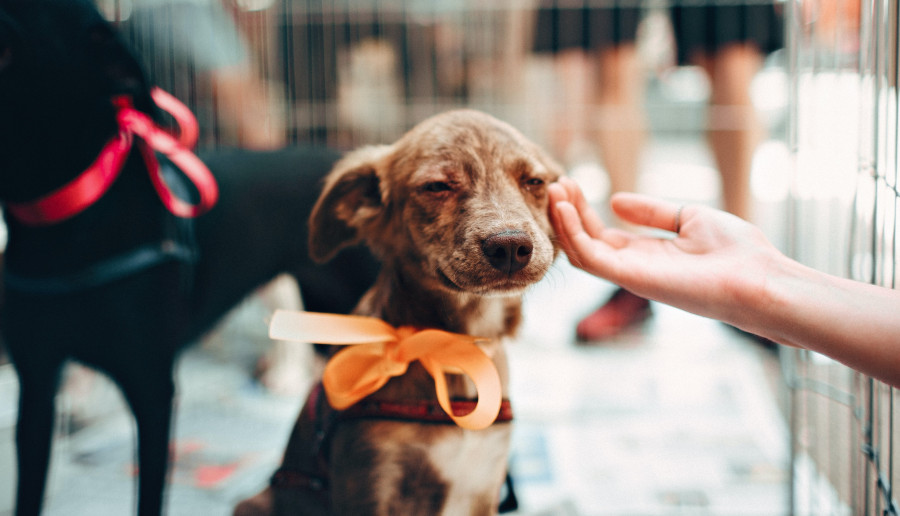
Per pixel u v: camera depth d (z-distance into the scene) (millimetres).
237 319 1157
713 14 1257
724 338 1237
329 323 564
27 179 626
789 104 702
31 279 636
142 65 667
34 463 644
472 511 606
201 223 735
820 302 516
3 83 607
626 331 1240
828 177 770
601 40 1331
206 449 860
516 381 1058
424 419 568
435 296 597
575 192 607
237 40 1072
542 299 1448
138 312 652
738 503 755
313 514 622
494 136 592
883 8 574
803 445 806
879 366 498
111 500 761
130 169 670
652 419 925
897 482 646
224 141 1072
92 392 917
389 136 1343
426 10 1360
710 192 2033
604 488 786
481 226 550
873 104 585
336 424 581
